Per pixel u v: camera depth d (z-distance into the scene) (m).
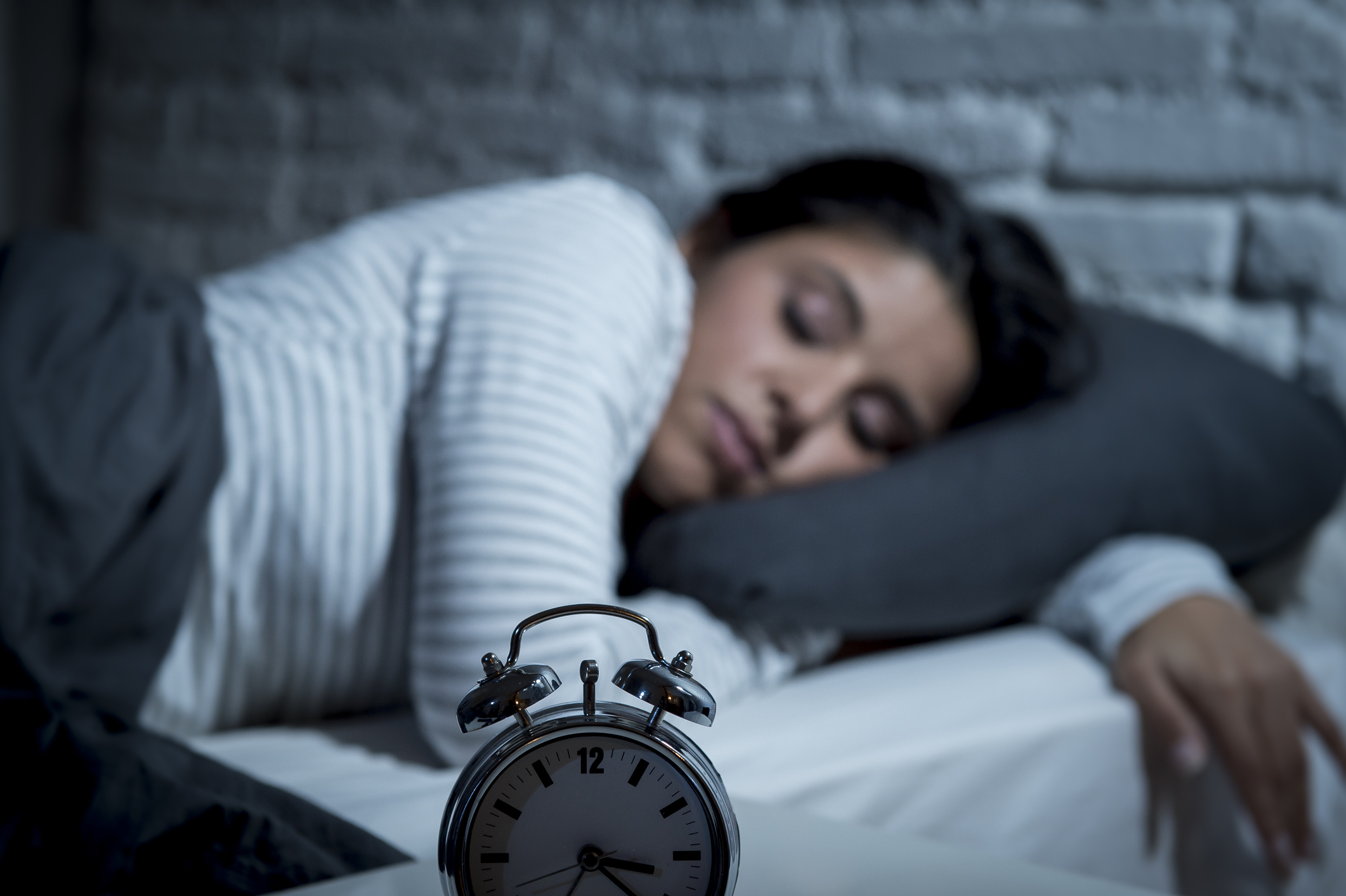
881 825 0.75
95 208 2.40
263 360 0.81
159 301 0.79
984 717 0.84
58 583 0.66
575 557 0.72
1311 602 1.25
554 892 0.38
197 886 0.47
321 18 2.01
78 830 0.50
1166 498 1.07
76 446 0.68
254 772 0.67
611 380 0.80
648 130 1.65
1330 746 0.91
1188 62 1.28
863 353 0.99
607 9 1.68
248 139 2.12
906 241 1.02
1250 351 1.28
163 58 2.26
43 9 2.46
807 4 1.52
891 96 1.47
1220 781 0.96
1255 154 1.25
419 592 0.73
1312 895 0.97
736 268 1.02
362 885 0.42
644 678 0.39
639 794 0.39
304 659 0.81
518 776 0.38
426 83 1.88
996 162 1.40
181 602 0.73
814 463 1.00
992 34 1.39
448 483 0.74
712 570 0.88
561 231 0.86
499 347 0.78
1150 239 1.32
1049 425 1.06
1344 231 1.21
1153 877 0.92
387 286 0.85
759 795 0.68
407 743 0.76
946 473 1.00
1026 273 1.08
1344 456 1.17
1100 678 0.96
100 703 0.66
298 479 0.79
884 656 1.03
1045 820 0.84
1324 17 1.21
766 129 1.55
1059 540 1.03
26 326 0.71
